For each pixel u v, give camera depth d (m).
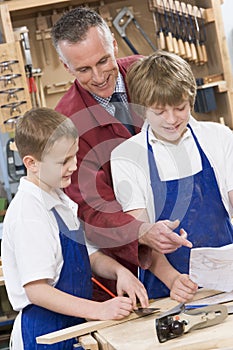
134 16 5.20
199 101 4.97
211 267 2.16
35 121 2.16
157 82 2.26
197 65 5.20
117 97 2.61
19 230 2.21
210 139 2.47
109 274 2.42
